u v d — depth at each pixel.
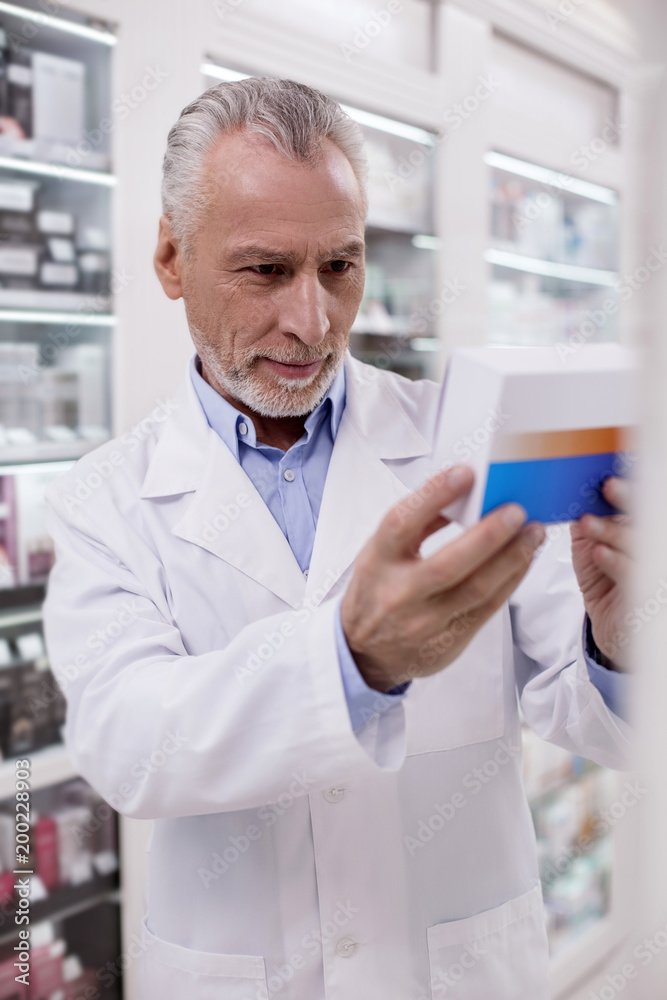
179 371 2.18
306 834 0.98
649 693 0.25
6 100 2.02
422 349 2.95
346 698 0.67
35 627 2.17
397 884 0.98
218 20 2.13
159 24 2.04
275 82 0.98
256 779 0.70
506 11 2.91
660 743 0.25
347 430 1.14
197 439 1.14
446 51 2.75
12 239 2.09
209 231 0.96
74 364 2.23
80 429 2.24
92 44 2.12
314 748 0.67
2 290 2.04
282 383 1.00
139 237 2.08
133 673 0.86
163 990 1.03
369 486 1.10
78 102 2.14
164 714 0.75
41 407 2.19
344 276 1.00
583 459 0.60
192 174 0.96
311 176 0.91
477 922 1.01
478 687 1.05
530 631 1.06
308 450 1.14
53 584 1.09
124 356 2.08
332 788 0.97
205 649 1.02
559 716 0.97
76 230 2.21
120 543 1.06
